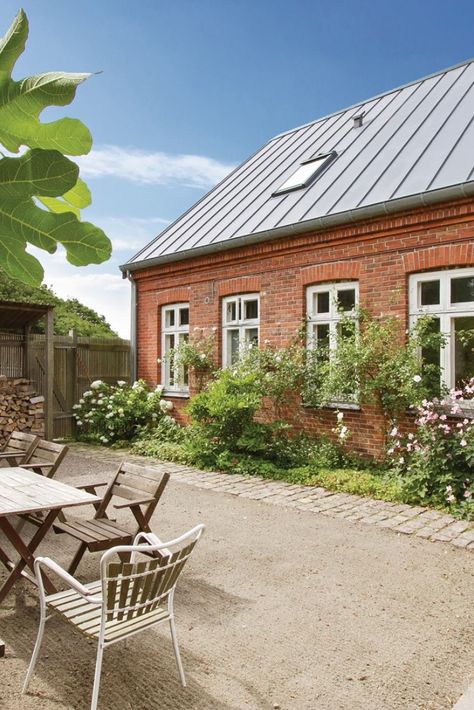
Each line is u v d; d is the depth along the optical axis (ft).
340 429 30.27
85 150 3.31
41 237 3.13
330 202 32.83
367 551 18.52
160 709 10.09
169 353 41.81
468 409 25.79
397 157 33.17
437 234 27.45
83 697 10.37
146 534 12.84
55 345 42.47
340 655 12.06
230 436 32.83
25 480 17.15
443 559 17.80
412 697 10.55
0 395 37.22
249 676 11.21
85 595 9.73
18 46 3.11
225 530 20.81
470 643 12.62
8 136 3.26
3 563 16.33
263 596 15.07
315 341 33.12
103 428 41.57
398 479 25.11
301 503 24.38
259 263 36.04
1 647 11.19
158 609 10.98
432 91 39.52
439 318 27.78
